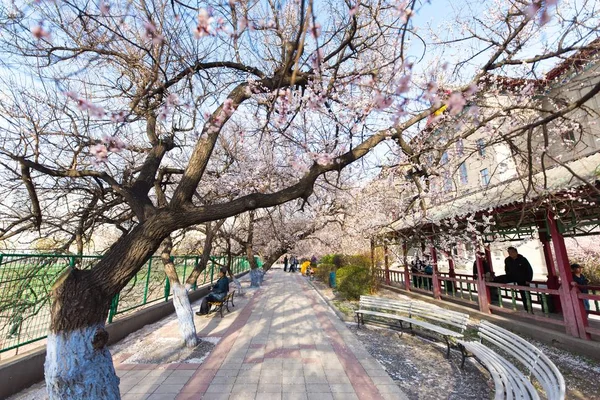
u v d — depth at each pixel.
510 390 3.12
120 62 4.16
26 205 6.39
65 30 3.49
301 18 1.64
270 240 18.11
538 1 1.78
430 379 4.38
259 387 4.08
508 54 3.78
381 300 7.34
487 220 6.66
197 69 4.15
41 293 5.07
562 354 5.25
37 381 4.42
